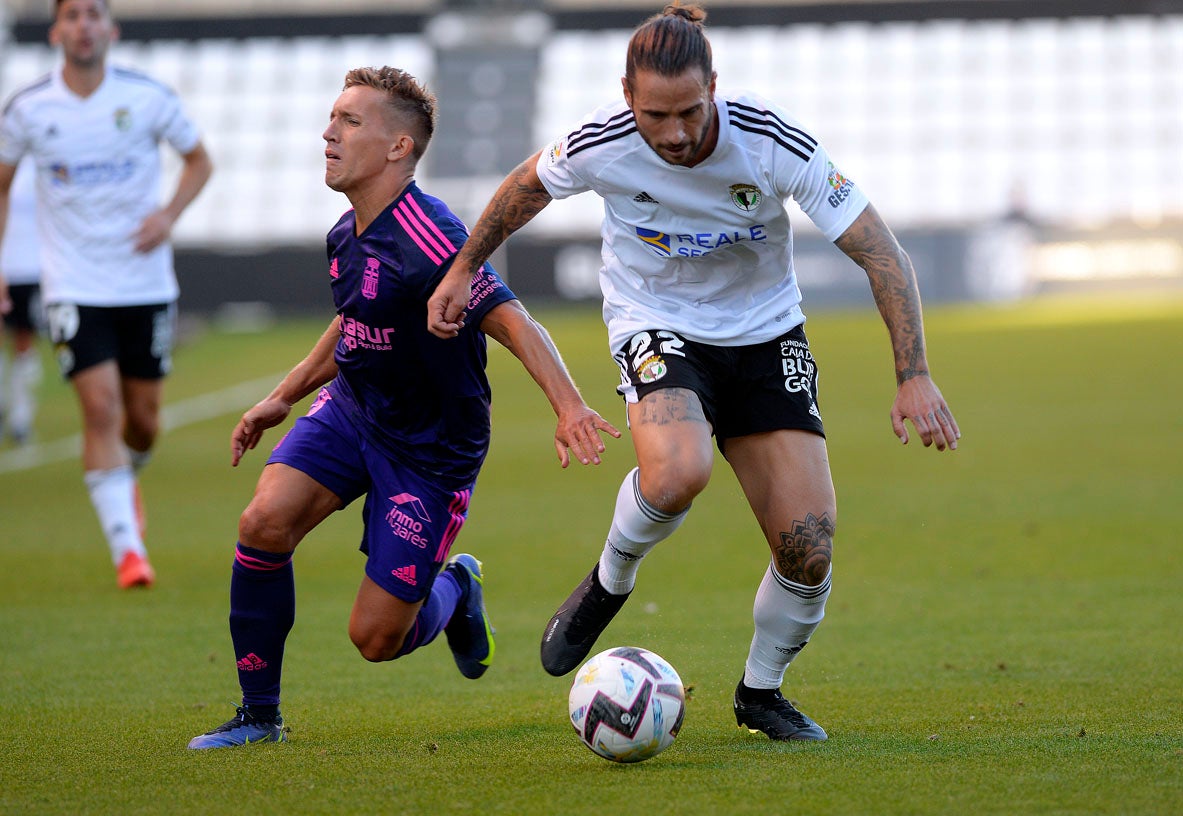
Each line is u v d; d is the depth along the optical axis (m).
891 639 19.11
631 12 166.88
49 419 62.19
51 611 22.23
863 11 172.75
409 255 13.52
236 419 61.97
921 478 39.03
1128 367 72.31
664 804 10.36
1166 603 21.08
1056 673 16.39
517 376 78.75
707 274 13.62
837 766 11.55
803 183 12.72
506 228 13.38
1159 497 33.72
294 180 159.75
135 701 15.77
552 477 42.38
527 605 22.88
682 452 12.83
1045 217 156.25
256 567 13.47
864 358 80.06
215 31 170.38
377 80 13.89
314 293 136.88
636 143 12.77
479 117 159.62
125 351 25.78
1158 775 10.97
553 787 11.05
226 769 11.95
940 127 167.00
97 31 24.64
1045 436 48.38
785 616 13.22
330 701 15.92
